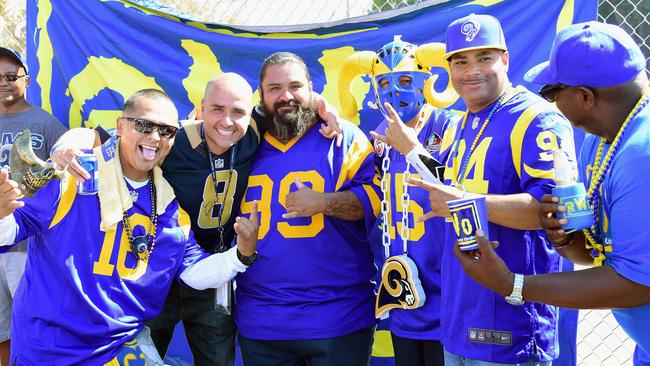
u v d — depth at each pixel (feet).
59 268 9.24
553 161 7.36
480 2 12.51
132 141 9.43
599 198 7.22
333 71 13.35
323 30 13.39
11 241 8.91
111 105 13.94
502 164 8.43
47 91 14.28
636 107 6.81
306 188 10.23
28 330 9.29
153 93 9.68
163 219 9.89
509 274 7.02
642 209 6.37
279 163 10.82
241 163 10.82
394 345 10.66
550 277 6.93
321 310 10.41
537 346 8.50
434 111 10.64
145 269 9.67
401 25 12.98
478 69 8.66
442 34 12.79
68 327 9.16
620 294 6.57
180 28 13.75
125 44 13.92
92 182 9.30
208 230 10.99
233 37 13.62
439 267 10.03
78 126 14.11
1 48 13.01
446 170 9.21
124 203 9.52
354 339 10.68
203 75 13.73
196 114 11.76
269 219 10.61
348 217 10.45
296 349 10.50
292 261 10.46
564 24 11.98
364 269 10.98
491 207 7.92
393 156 10.47
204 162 10.74
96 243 9.36
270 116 10.68
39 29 14.33
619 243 6.57
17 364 9.46
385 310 10.29
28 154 8.34
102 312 9.26
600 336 14.73
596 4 11.81
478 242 7.03
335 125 10.65
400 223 10.31
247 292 10.81
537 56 12.15
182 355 14.26
